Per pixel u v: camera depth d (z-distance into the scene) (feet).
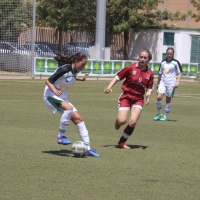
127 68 92.53
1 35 306.14
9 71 306.35
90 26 394.11
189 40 400.88
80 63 84.58
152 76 93.15
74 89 235.40
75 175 70.38
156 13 404.77
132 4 390.83
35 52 310.86
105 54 334.44
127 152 89.66
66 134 108.58
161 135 112.16
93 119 135.23
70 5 388.16
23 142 96.53
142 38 408.67
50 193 60.85
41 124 122.11
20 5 302.25
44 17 400.26
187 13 406.21
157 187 65.26
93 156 84.43
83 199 58.75
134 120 92.27
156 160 83.10
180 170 75.87
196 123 135.44
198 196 61.67
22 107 158.40
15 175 69.51
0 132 108.17
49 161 79.36
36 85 244.42
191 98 214.90
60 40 339.16
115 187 64.54
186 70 327.47
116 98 201.36
